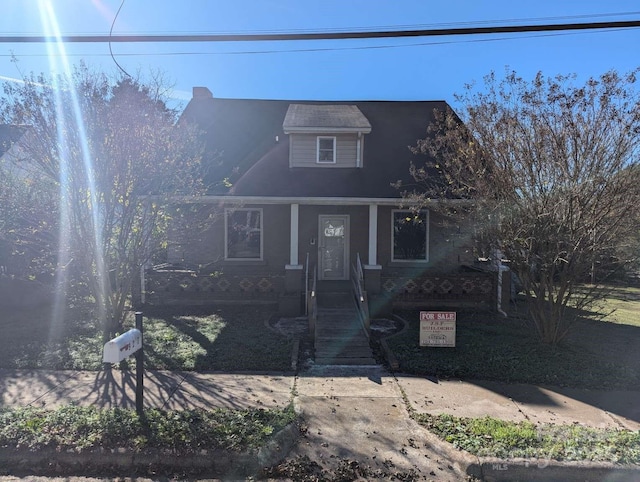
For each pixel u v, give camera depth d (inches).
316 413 205.2
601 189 270.7
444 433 180.9
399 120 614.2
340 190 481.7
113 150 292.2
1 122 301.9
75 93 291.3
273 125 605.6
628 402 223.9
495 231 305.6
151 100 311.6
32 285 434.0
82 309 430.3
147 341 321.1
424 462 164.9
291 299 419.8
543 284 311.4
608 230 275.9
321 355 299.4
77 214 298.4
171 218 331.0
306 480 153.9
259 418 188.1
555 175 283.1
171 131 324.2
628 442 171.0
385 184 494.3
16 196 303.1
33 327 360.2
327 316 397.7
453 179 362.3
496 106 302.4
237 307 459.5
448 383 248.4
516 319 416.5
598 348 323.3
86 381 243.6
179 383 241.4
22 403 211.9
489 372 262.1
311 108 615.5
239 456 159.2
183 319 401.7
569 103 278.4
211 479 153.9
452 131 338.6
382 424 194.9
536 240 292.5
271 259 534.3
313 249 538.3
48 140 290.8
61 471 156.9
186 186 341.4
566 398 228.2
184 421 181.8
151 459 159.6
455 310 458.6
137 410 189.2
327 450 172.9
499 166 300.5
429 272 504.7
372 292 461.7
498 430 181.3
